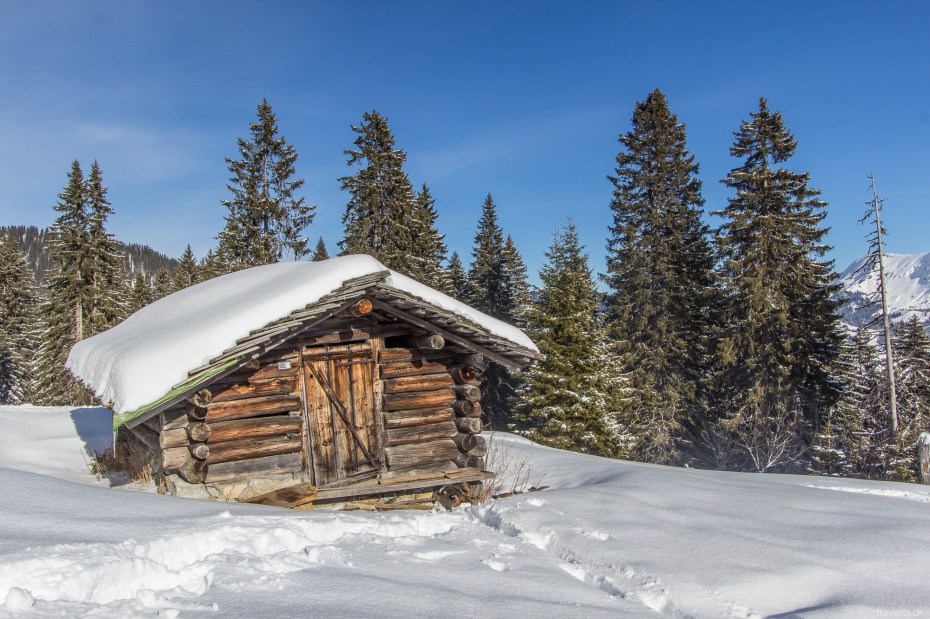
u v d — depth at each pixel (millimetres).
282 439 8258
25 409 16359
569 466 11883
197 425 7566
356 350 9094
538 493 8062
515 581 4586
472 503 8273
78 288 31312
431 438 9461
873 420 24938
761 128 26078
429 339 9055
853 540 6121
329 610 3586
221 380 7938
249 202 31500
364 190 31156
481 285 42250
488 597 4168
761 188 25984
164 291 53250
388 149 31891
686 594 4695
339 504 8523
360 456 8953
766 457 24438
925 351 26141
